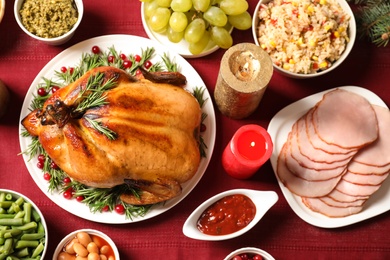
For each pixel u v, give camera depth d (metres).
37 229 1.14
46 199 1.19
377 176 1.18
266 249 1.20
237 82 1.08
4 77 1.22
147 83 1.09
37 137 1.16
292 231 1.20
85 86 1.05
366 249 1.20
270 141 1.11
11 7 1.24
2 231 1.10
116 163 1.04
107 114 1.03
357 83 1.25
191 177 1.14
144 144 1.04
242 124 1.23
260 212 1.14
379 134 1.19
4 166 1.19
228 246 1.19
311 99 1.22
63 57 1.21
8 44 1.23
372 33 1.22
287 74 1.19
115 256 1.15
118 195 1.15
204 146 1.19
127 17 1.25
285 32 1.17
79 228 1.18
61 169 1.15
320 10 1.18
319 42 1.18
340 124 1.18
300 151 1.19
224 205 1.16
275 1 1.20
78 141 1.03
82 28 1.24
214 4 1.19
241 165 1.12
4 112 1.21
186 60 1.24
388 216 1.21
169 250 1.19
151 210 1.16
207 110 1.20
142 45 1.22
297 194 1.19
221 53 1.25
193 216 1.14
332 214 1.18
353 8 1.24
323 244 1.20
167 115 1.06
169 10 1.19
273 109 1.24
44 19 1.18
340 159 1.17
